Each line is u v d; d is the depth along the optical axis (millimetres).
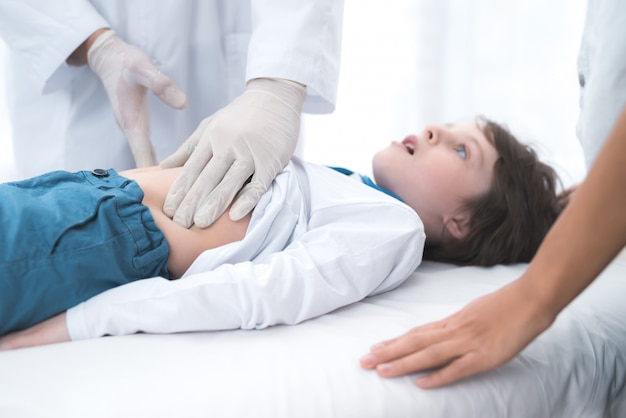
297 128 1101
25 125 1269
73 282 800
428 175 1186
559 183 1485
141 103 1218
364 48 1944
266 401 658
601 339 880
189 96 1349
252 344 769
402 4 1963
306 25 1116
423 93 2027
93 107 1290
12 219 781
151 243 888
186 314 793
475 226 1207
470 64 2066
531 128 2123
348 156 1990
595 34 923
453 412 707
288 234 963
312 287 843
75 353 730
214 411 638
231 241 965
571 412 815
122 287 826
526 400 757
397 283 1000
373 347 734
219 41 1326
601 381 844
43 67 1184
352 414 670
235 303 807
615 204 586
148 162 1182
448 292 1004
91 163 1288
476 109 2117
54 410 621
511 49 2094
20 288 763
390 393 696
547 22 2084
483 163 1211
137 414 621
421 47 1998
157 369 693
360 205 976
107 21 1253
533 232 1237
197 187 963
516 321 663
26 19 1163
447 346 696
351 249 907
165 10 1229
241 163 987
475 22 2049
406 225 964
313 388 682
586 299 975
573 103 2129
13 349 767
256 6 1167
